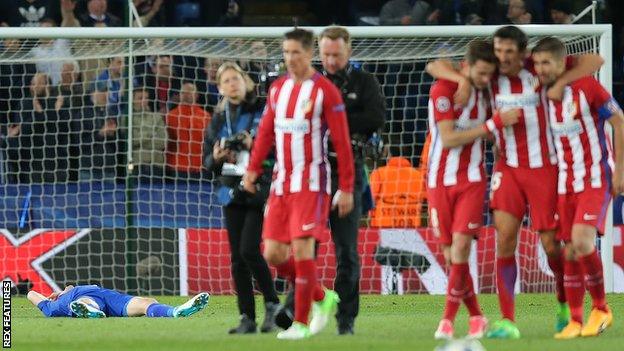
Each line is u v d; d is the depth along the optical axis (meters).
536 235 47.34
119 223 49.09
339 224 28.91
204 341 27.31
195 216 49.03
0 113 55.91
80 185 49.22
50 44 53.28
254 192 28.34
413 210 48.34
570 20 61.66
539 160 28.50
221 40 48.62
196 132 50.97
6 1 60.59
